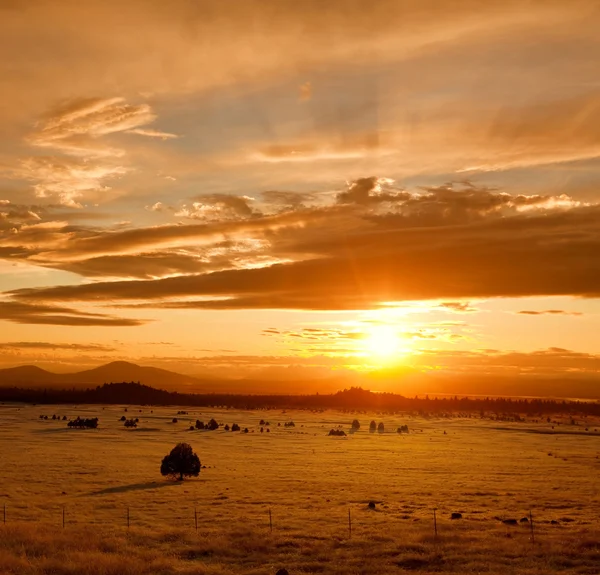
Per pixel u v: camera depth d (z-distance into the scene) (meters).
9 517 48.22
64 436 146.88
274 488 68.62
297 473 84.69
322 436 170.12
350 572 30.00
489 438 175.25
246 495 62.75
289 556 33.88
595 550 34.22
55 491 64.69
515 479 79.88
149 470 85.88
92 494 63.19
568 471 91.62
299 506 55.62
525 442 161.62
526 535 40.09
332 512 51.94
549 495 64.50
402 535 39.47
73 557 31.52
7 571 28.25
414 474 84.62
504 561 32.06
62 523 45.50
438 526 44.03
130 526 44.69
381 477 80.31
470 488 69.75
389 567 30.78
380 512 52.41
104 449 117.00
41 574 27.80
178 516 49.81
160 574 28.97
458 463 102.06
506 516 50.50
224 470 88.44
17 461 92.38
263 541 37.62
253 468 91.25
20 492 63.03
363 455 115.06
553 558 32.31
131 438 146.75
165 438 149.12
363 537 39.22
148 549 35.53
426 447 138.00
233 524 45.38
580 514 52.03
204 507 54.88
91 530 41.44
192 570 29.52
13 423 191.00
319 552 34.81
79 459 97.69
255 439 153.88
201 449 124.12
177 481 75.38
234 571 30.52
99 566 29.27
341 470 89.00
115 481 74.19
